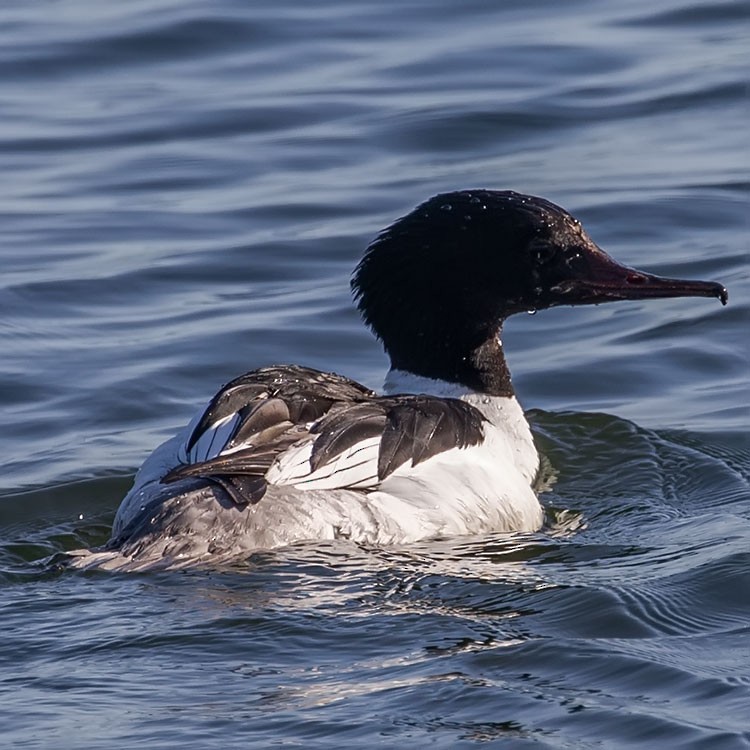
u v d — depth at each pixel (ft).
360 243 60.39
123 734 27.35
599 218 61.67
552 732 27.48
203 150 69.77
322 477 35.68
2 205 64.64
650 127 70.23
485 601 33.27
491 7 85.66
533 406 49.24
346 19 84.23
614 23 82.53
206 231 61.93
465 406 40.45
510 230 42.47
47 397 49.16
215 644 30.81
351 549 35.12
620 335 54.08
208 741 27.12
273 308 55.67
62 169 68.39
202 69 78.54
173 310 55.57
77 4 86.94
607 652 30.66
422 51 79.61
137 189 66.23
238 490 34.24
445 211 42.98
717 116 70.95
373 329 44.11
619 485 42.93
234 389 37.22
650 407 48.75
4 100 75.51
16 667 29.94
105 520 41.04
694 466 43.88
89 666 29.89
